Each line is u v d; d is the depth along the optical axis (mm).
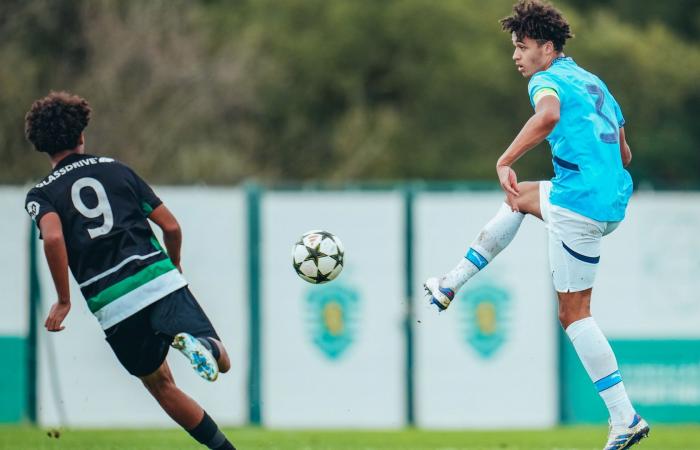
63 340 46281
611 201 22266
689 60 125625
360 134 108688
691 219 47219
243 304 47094
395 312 47219
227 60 98375
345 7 119688
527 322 47219
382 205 47375
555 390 47250
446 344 47219
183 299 21766
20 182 83562
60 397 46156
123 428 46031
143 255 21719
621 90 123688
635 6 140375
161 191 46875
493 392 47188
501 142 120875
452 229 47375
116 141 88562
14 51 87125
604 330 47094
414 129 119375
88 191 21766
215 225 47156
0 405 46094
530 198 22906
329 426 46906
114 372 46281
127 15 93875
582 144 22188
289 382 47000
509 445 36375
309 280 23812
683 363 47062
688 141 129000
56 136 22062
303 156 113812
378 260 47250
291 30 119750
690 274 47250
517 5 23281
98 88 88438
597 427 46688
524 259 47312
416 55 121438
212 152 92812
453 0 121750
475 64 118875
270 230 47281
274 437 40250
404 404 47000
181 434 40906
